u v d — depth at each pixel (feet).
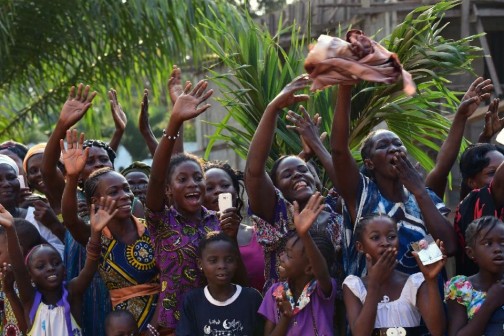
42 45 39.06
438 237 16.57
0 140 43.21
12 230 17.62
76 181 17.74
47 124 42.11
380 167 17.04
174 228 17.56
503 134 17.52
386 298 16.05
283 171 17.85
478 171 17.84
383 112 22.35
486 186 17.12
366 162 17.33
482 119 32.35
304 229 15.97
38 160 21.94
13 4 37.19
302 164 17.94
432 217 16.61
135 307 18.06
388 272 15.66
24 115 42.29
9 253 17.74
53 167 19.53
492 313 15.72
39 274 17.92
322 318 16.52
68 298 18.07
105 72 39.17
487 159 17.76
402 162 16.84
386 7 35.63
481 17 36.76
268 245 17.42
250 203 17.22
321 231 17.28
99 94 40.32
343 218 17.30
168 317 17.38
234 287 17.12
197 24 36.63
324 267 16.26
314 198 16.15
